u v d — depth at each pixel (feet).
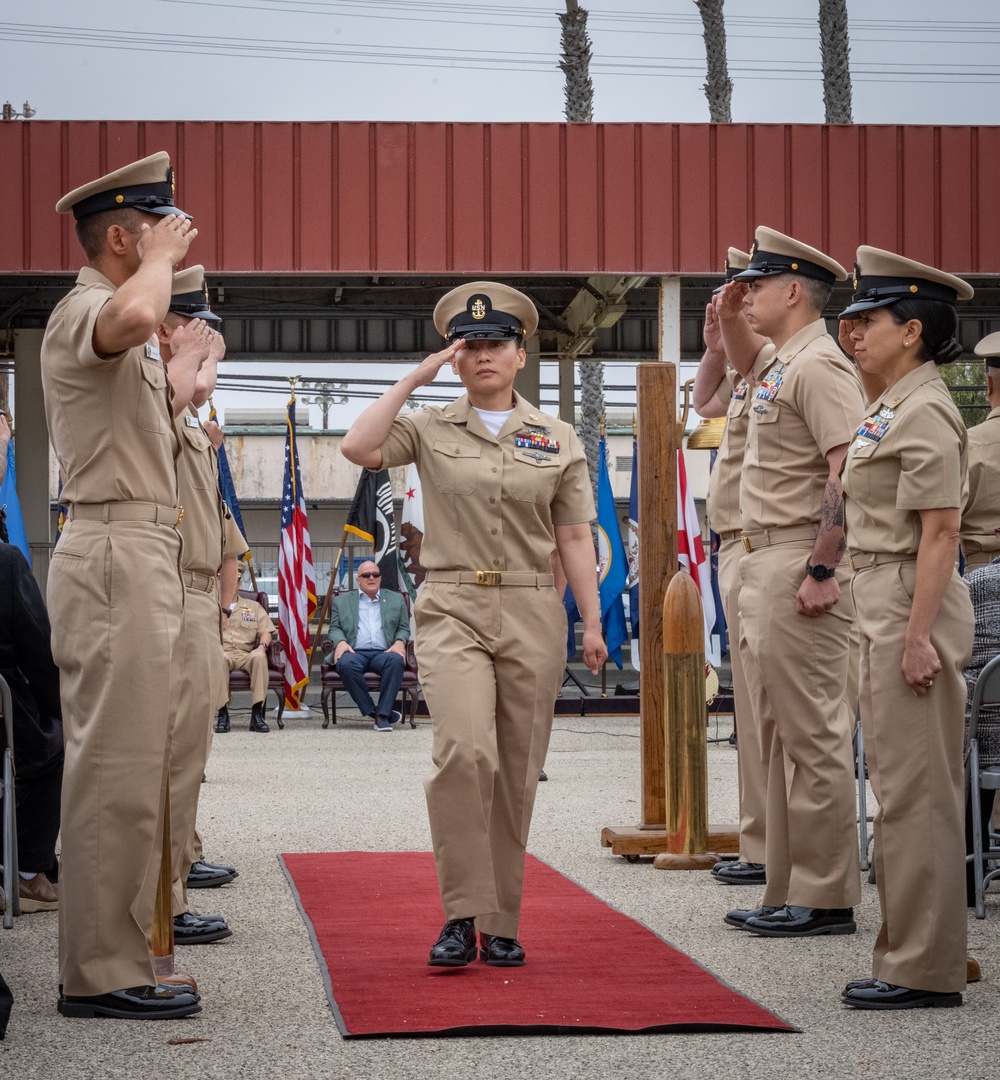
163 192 14.74
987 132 57.41
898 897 14.96
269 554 89.92
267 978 16.10
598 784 34.42
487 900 16.30
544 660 17.10
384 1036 13.62
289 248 55.47
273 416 108.27
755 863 22.16
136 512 14.39
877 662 15.20
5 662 19.67
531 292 68.44
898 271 15.44
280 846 25.49
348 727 51.49
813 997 15.29
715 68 110.42
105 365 14.14
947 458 14.84
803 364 18.63
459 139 55.88
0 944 18.03
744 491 19.35
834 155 56.90
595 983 15.66
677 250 56.44
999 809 23.94
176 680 14.70
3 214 54.65
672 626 23.36
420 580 54.65
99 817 14.15
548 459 17.47
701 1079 12.35
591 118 107.34
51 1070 12.51
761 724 19.10
